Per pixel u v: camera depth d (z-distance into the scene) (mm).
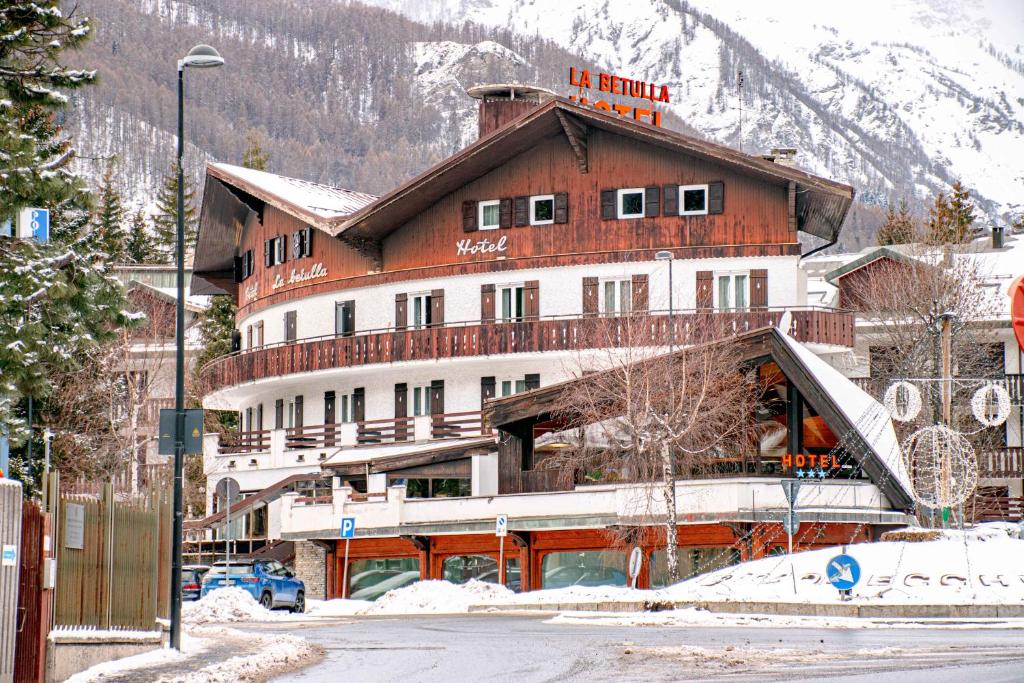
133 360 79938
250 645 28219
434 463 55781
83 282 35562
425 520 53094
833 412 46438
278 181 75188
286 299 71812
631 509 47875
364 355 66312
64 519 21734
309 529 56688
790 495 40094
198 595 49688
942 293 62312
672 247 62156
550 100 61344
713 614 35219
